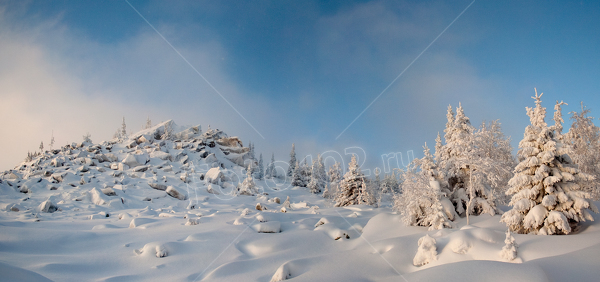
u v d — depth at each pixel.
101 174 47.31
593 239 9.55
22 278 5.84
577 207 11.69
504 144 23.22
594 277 6.81
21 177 46.56
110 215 26.38
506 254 8.81
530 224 12.09
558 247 9.21
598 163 23.41
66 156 56.09
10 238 14.05
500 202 19.45
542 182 12.64
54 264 11.48
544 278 6.79
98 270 11.73
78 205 31.27
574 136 25.50
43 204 27.80
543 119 13.28
